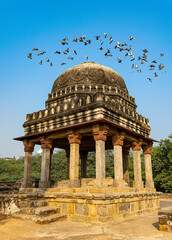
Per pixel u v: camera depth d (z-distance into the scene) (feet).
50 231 24.73
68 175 52.65
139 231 24.63
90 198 29.73
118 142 37.11
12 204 31.35
